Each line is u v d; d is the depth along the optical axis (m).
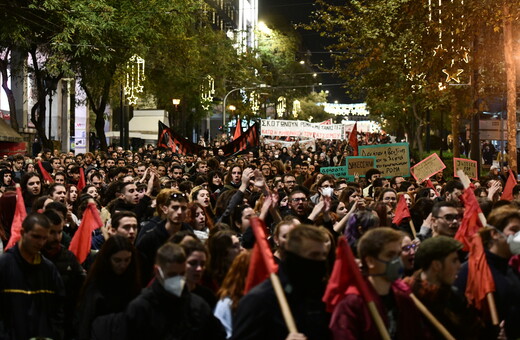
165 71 42.97
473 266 5.86
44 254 6.82
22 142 34.56
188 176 16.84
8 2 27.67
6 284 6.17
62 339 6.38
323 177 12.78
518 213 5.92
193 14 48.00
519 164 32.47
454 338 4.99
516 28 24.80
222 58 54.75
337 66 31.84
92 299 5.66
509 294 5.74
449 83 24.92
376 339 4.47
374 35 27.95
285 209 10.58
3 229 9.14
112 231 7.15
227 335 5.48
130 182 10.13
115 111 60.00
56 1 27.02
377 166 18.59
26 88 43.50
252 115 72.19
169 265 4.98
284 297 4.42
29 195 11.79
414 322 4.85
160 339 5.01
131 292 5.79
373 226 7.14
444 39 23.50
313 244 4.55
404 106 41.00
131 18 30.70
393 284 4.91
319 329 4.55
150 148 29.84
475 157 28.11
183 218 7.34
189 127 62.88
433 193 12.48
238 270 5.61
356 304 4.47
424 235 8.53
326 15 30.33
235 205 8.84
